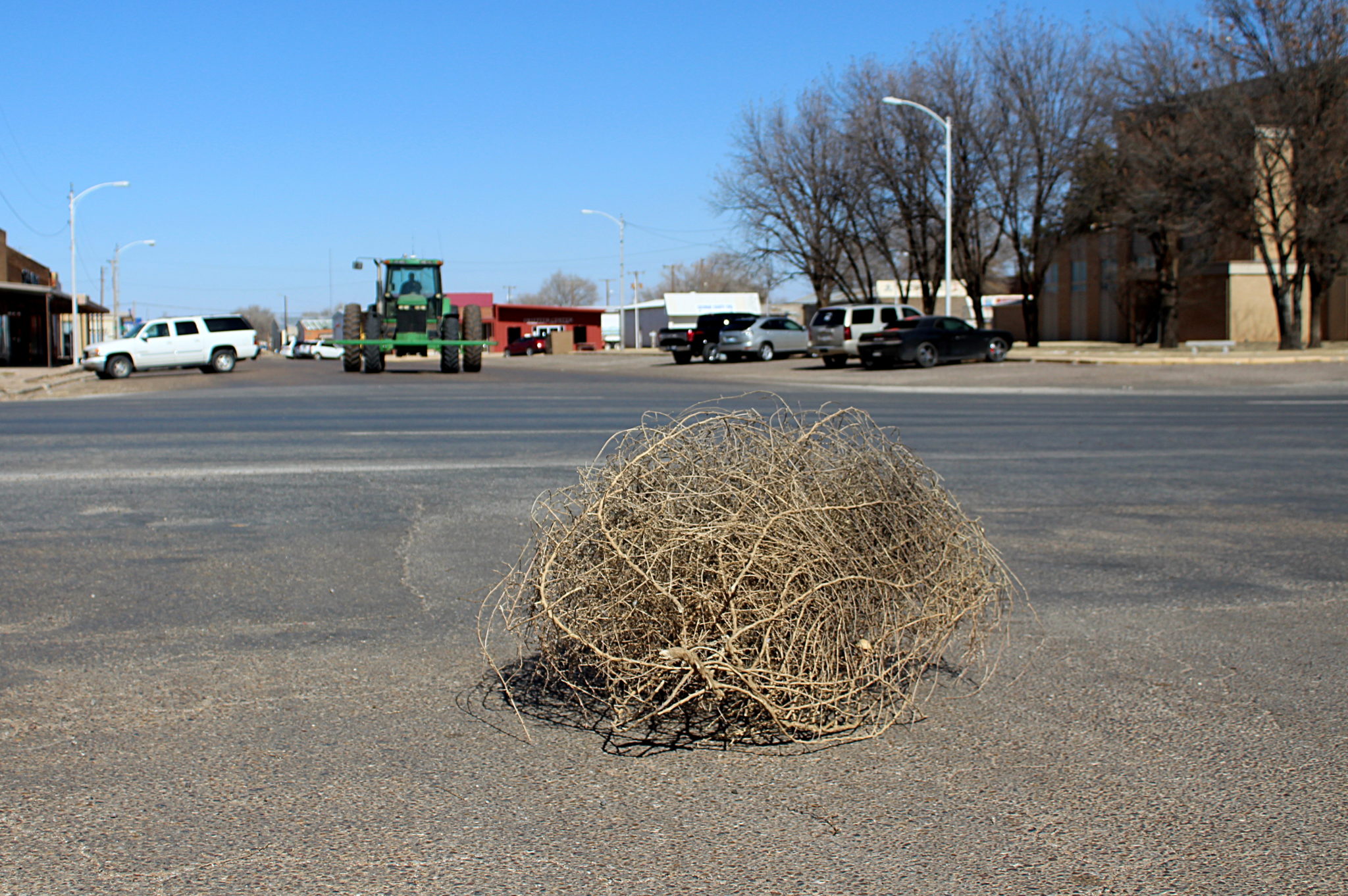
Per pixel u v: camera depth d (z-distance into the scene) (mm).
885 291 75750
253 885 2818
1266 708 4156
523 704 4207
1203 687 4398
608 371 38031
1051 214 41969
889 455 4062
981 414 17031
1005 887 2811
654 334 67500
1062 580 6277
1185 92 31734
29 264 62188
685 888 2797
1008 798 3350
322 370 38906
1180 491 9383
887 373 31656
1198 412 17391
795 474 3764
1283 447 12492
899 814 3236
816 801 3324
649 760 3646
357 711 4125
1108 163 38438
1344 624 5363
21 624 5301
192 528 7648
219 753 3709
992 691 4359
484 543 7184
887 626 3779
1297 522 8016
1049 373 28484
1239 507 8625
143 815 3225
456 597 5832
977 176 43312
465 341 32281
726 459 3865
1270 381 24656
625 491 3754
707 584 3520
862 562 3699
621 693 3902
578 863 2930
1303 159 30250
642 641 3650
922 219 45125
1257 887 2816
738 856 2973
